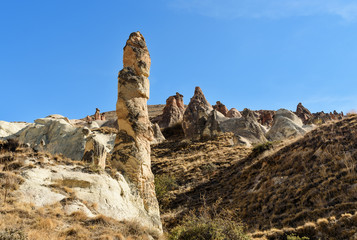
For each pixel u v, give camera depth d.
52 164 16.92
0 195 13.38
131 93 20.45
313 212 18.67
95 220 13.86
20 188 14.32
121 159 19.17
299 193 21.84
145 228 14.87
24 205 13.25
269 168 28.27
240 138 50.62
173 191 31.52
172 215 25.72
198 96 83.44
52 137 34.12
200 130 58.72
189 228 14.97
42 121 38.56
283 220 19.75
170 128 83.88
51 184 15.34
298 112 106.44
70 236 12.08
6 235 10.52
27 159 16.84
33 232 11.34
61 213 13.52
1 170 15.52
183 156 45.84
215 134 56.25
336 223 16.00
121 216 15.64
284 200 22.11
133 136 19.62
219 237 14.38
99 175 17.06
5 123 41.34
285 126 57.94
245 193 26.61
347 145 24.23
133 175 18.86
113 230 13.47
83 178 16.28
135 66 21.34
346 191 19.34
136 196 18.22
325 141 25.94
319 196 20.12
